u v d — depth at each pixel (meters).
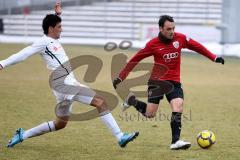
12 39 114.38
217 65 77.69
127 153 26.70
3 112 39.44
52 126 27.41
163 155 26.23
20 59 25.61
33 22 122.50
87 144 29.02
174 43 27.39
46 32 26.36
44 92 49.97
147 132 32.97
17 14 123.81
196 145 28.98
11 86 53.53
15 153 26.41
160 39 27.41
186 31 94.56
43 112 39.78
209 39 94.00
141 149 27.73
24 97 46.81
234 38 90.50
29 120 36.59
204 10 119.31
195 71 70.25
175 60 27.61
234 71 71.19
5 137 30.66
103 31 121.25
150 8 122.06
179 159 25.39
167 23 26.92
